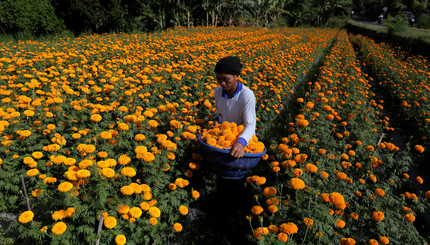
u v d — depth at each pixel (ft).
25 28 46.52
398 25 79.66
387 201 9.39
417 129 18.58
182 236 9.20
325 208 7.69
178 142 11.12
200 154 10.94
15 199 9.23
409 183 12.57
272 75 24.68
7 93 13.76
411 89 26.07
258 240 7.30
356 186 10.28
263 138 16.61
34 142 10.79
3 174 9.15
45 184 8.71
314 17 139.44
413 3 182.50
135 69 22.80
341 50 46.16
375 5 200.54
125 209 7.33
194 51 31.94
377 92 31.68
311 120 14.69
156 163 9.05
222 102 9.82
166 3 66.59
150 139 11.41
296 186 7.59
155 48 34.40
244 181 10.78
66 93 15.49
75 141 12.19
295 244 7.20
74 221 7.58
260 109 18.04
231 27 79.82
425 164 15.33
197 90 19.39
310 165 8.56
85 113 13.41
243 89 9.27
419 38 59.57
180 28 65.98
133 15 65.31
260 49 37.47
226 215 10.02
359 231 9.05
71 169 7.80
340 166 11.29
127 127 10.12
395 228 8.23
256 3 94.22
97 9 56.29
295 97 24.35
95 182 7.48
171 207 8.88
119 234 7.40
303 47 45.60
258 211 7.56
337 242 8.20
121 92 16.29
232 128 9.25
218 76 8.78
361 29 108.88
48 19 50.24
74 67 23.22
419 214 10.91
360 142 12.89
